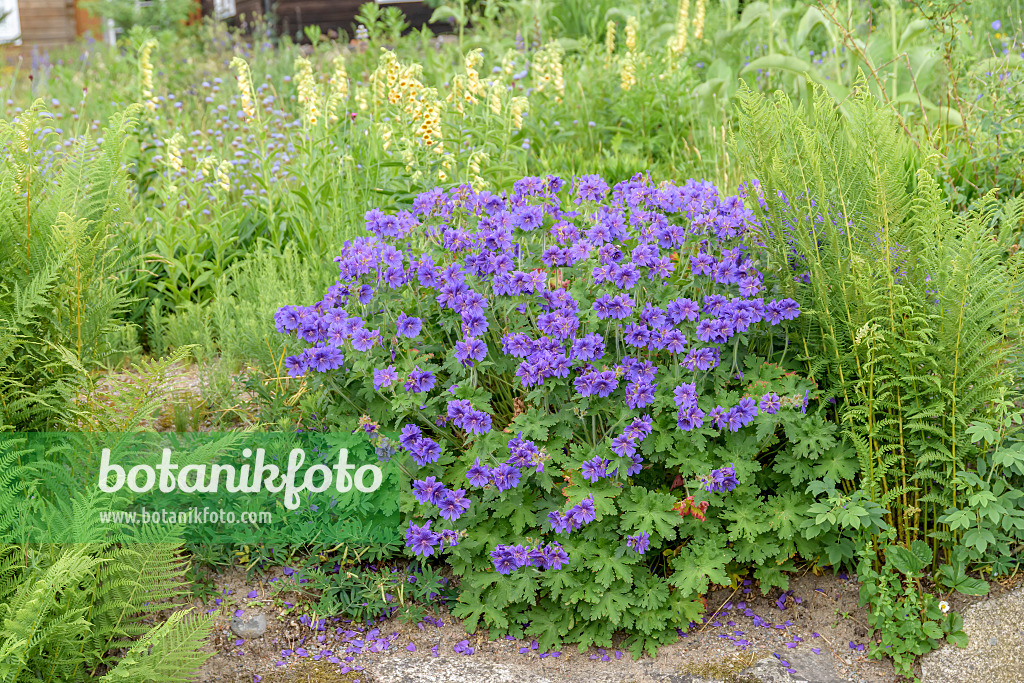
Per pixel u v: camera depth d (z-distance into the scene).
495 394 3.24
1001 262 3.09
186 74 9.21
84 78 8.98
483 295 3.06
